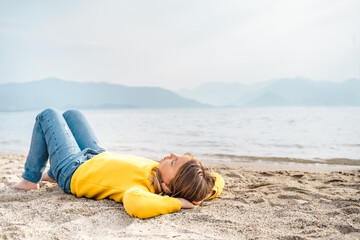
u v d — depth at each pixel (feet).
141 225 7.02
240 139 33.91
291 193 10.00
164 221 7.32
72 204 8.48
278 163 19.03
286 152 23.84
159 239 6.12
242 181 12.99
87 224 7.04
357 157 21.02
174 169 8.50
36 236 6.28
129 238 6.16
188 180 8.29
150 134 41.42
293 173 15.02
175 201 8.09
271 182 12.30
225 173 14.90
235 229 6.83
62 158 9.47
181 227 6.89
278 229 6.89
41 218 7.46
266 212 8.11
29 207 8.33
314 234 6.42
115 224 7.12
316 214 7.86
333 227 6.94
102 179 8.68
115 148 26.58
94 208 8.14
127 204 7.56
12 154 23.00
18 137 38.17
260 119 93.30
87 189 8.89
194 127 57.62
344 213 7.97
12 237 6.18
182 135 39.55
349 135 36.58
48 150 9.86
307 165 18.21
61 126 9.87
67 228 6.75
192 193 8.34
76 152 9.66
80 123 10.97
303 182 12.32
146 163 8.89
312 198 9.53
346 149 25.14
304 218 7.43
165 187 8.48
